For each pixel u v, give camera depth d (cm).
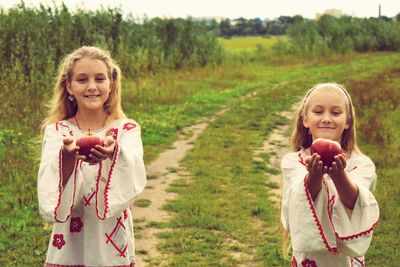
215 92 2403
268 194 1012
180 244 765
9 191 951
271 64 4041
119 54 2394
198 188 1030
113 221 418
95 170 415
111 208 397
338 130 419
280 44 4703
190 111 1908
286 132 1653
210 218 856
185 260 714
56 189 394
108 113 445
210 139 1490
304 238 379
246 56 3959
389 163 1202
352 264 411
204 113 1912
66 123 437
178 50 3112
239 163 1241
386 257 730
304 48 4534
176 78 2691
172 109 1917
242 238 793
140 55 2480
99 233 416
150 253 741
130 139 431
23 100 1611
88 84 427
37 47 1908
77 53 435
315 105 423
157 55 2783
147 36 2838
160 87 2305
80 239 419
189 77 2792
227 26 9256
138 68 2398
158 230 822
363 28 5075
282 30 9231
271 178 1139
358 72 3350
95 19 2523
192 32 3262
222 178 1115
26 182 1004
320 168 367
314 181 379
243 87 2642
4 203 888
